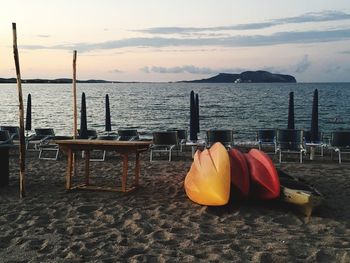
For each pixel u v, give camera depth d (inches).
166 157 371.9
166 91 3361.2
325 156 377.1
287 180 208.4
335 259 130.0
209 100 1808.6
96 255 134.3
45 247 141.8
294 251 136.5
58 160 354.0
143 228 162.6
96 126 884.6
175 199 212.1
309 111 1192.8
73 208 194.9
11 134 404.5
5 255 135.0
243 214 181.9
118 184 252.4
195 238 149.8
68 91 3577.8
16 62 209.3
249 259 130.0
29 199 213.3
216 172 188.5
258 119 986.7
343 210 191.8
